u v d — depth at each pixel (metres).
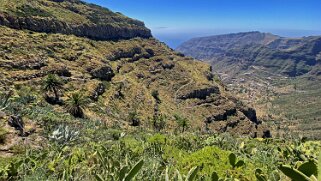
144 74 198.25
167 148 9.28
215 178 4.60
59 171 6.42
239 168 6.39
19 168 6.66
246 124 190.50
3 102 31.58
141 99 161.62
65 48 153.38
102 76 153.38
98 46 188.50
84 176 5.93
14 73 109.56
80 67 145.62
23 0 168.38
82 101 98.69
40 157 8.12
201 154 6.87
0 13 140.00
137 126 115.56
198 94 194.88
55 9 191.12
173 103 183.62
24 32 145.38
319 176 2.73
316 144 8.64
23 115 32.81
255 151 9.46
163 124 117.88
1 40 123.81
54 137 13.70
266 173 6.21
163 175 5.07
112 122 108.31
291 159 7.74
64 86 121.06
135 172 3.71
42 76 118.12
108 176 4.90
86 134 36.12
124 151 8.39
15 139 17.44
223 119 187.38
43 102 97.06
